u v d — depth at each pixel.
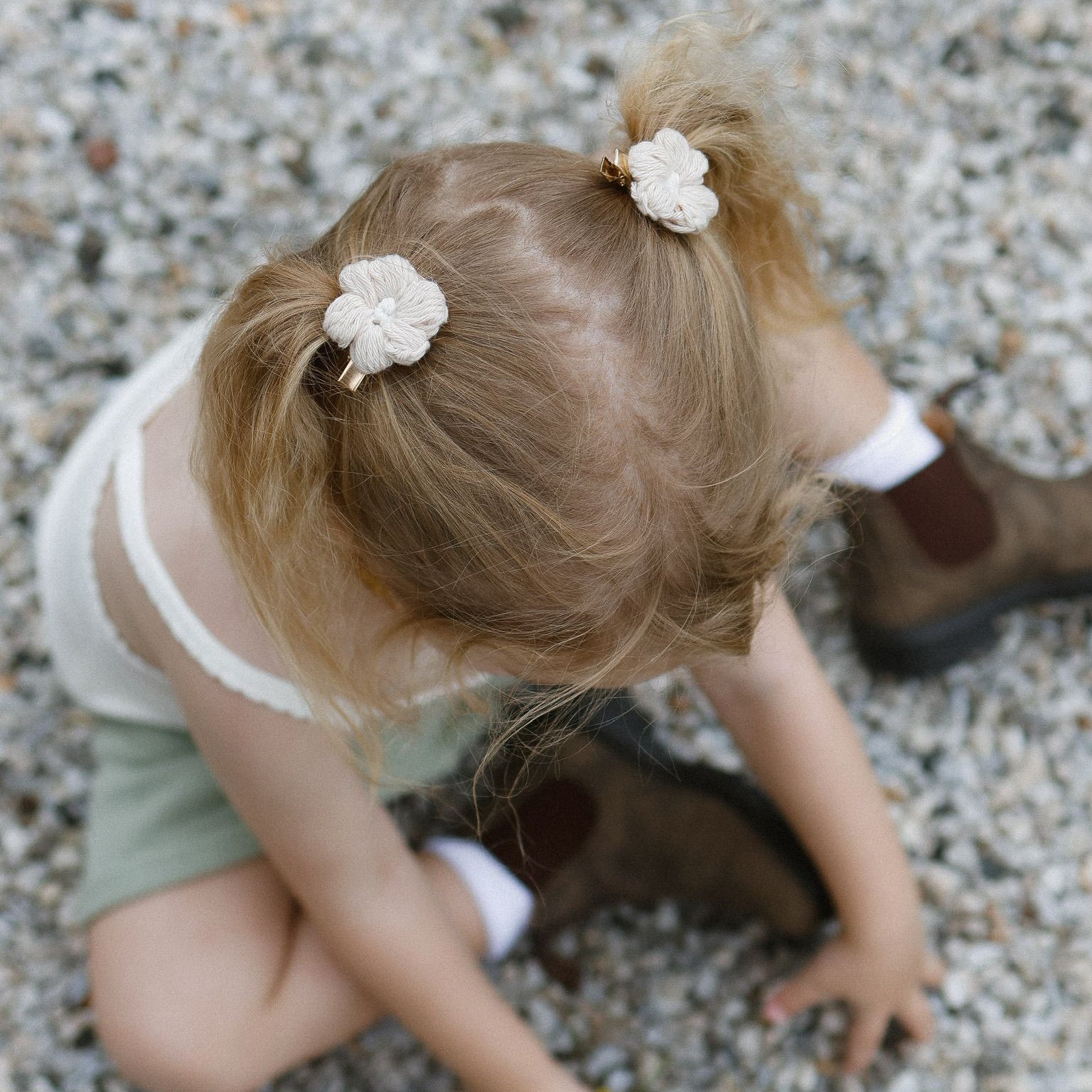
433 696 0.93
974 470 1.25
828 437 1.10
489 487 0.63
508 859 1.20
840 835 1.09
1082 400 1.41
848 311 1.43
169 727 1.14
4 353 1.45
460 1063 1.08
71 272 1.46
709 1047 1.30
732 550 0.68
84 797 1.37
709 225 0.69
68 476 1.11
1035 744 1.36
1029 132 1.47
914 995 1.21
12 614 1.40
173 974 1.09
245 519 0.70
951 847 1.34
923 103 1.48
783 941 1.30
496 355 0.62
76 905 1.29
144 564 0.90
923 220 1.46
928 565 1.23
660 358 0.64
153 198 1.47
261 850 1.13
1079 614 1.38
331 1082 1.28
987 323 1.43
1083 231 1.45
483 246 0.63
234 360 0.67
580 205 0.65
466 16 1.51
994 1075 1.27
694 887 1.25
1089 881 1.32
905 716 1.37
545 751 1.11
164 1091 1.10
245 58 1.49
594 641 0.69
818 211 1.09
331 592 0.75
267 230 1.46
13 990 1.31
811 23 1.48
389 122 1.48
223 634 0.87
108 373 1.45
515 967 1.32
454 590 0.67
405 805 1.33
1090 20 1.47
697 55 0.74
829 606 1.38
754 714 1.06
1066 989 1.30
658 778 1.23
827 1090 1.27
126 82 1.48
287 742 0.90
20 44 1.48
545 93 1.48
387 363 0.60
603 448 0.63
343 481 0.67
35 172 1.47
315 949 1.12
